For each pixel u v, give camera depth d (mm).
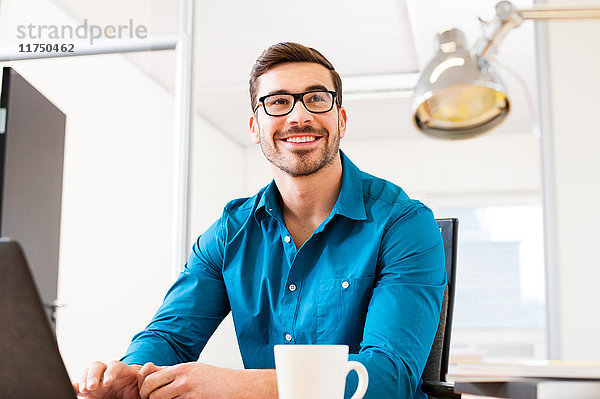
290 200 1355
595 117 2705
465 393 694
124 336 3291
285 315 1309
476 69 1192
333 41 3795
